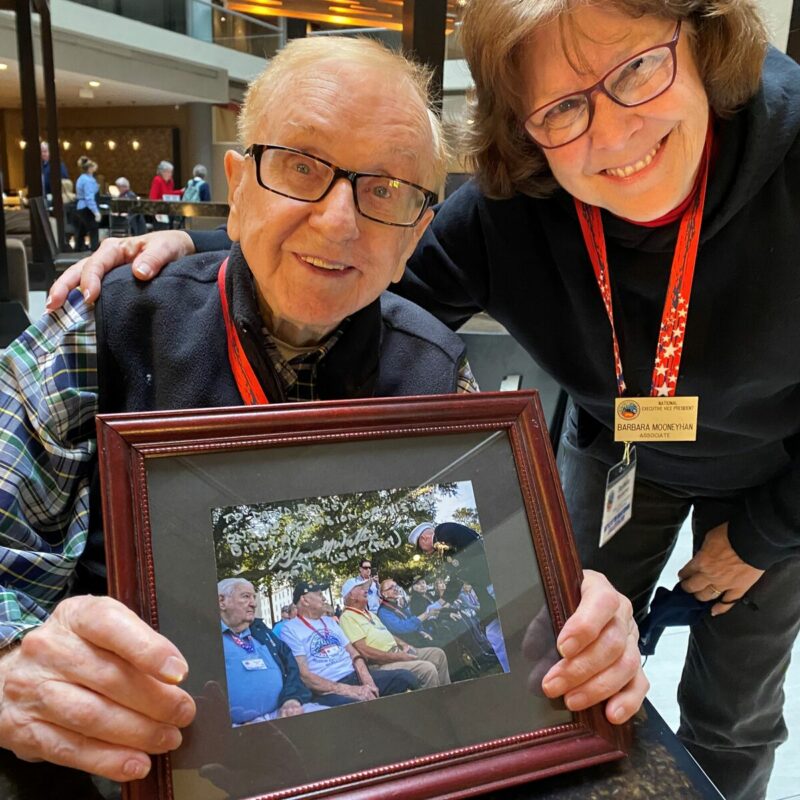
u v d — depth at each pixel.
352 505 0.65
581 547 1.53
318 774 0.56
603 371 1.16
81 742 0.53
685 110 0.82
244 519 0.62
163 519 0.60
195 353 0.83
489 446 0.71
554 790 0.62
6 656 0.62
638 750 0.68
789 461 1.24
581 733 0.64
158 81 8.79
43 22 4.84
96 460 0.85
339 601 0.62
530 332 1.19
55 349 0.83
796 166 0.93
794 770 1.69
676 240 0.99
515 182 1.04
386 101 0.74
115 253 0.92
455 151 1.04
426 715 0.60
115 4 8.10
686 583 1.35
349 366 0.88
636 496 1.47
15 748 0.55
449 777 0.58
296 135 0.73
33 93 4.45
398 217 0.78
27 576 0.74
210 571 0.60
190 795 0.53
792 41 1.47
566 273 1.10
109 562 0.58
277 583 0.61
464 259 1.18
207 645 0.57
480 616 0.65
